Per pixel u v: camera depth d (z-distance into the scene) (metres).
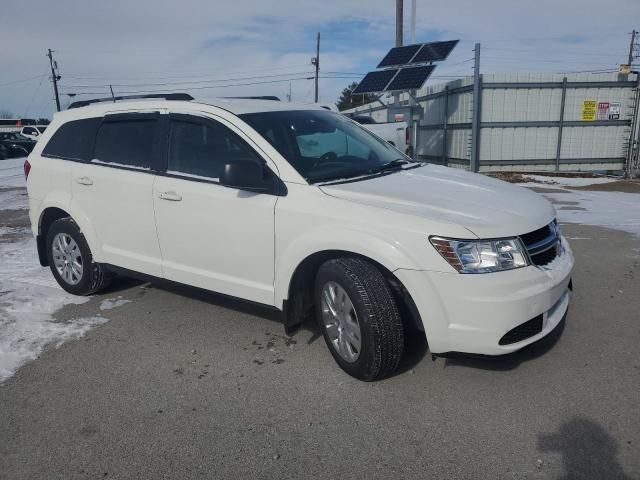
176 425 3.19
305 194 3.67
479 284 3.13
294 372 3.76
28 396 3.54
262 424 3.18
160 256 4.53
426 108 21.38
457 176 4.30
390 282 3.46
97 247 4.95
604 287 5.28
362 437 3.03
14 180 15.94
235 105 4.38
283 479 2.73
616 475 2.67
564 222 8.52
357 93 19.27
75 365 3.94
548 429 3.04
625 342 4.05
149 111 4.62
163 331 4.48
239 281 4.08
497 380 3.56
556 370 3.66
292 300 3.84
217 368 3.85
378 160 4.49
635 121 17.08
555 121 17.58
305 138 4.25
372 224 3.36
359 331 3.45
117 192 4.66
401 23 21.44
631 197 11.55
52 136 5.36
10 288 5.57
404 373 3.67
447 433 3.04
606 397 3.33
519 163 17.86
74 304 5.11
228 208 3.97
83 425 3.22
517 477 2.68
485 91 17.28
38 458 2.94
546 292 3.29
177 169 4.36
